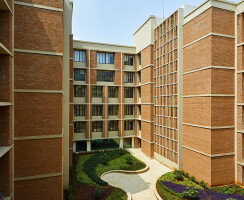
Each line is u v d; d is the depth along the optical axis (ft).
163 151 65.62
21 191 30.35
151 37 72.33
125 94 86.94
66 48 45.44
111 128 84.94
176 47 58.18
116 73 83.71
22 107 30.53
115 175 55.93
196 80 50.37
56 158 32.68
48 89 32.27
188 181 48.39
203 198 38.70
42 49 31.91
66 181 44.68
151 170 60.23
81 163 64.28
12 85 28.68
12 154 28.40
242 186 45.24
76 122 79.92
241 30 46.21
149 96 73.31
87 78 79.46
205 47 47.01
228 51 47.06
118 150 81.71
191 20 52.65
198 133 49.26
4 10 26.45
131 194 44.50
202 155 47.70
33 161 31.17
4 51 25.00
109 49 82.84
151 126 72.54
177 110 57.21
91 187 45.47
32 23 31.35
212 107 45.19
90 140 81.25
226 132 46.65
